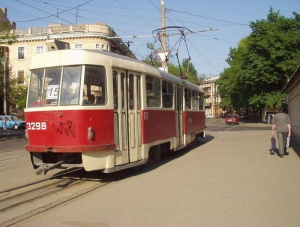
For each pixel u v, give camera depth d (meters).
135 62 9.78
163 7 22.78
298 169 10.21
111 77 8.49
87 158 7.86
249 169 10.26
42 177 9.30
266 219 5.57
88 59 8.11
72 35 47.59
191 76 73.50
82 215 5.84
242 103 60.91
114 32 49.94
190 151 15.42
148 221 5.50
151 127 10.41
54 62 8.29
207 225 5.29
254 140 20.80
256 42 44.50
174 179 8.84
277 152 14.40
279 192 7.37
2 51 36.00
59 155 8.64
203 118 19.34
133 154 9.25
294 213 5.89
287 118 12.84
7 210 6.23
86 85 8.01
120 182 8.53
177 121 13.52
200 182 8.42
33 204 6.62
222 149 15.88
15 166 11.36
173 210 6.09
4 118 41.88
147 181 8.62
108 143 8.20
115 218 5.66
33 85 8.55
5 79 36.34
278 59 43.78
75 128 7.84
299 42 43.16
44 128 8.13
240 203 6.52
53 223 5.44
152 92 10.71
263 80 44.69
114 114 8.52
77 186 8.17
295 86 18.50
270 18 45.09
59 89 8.12
